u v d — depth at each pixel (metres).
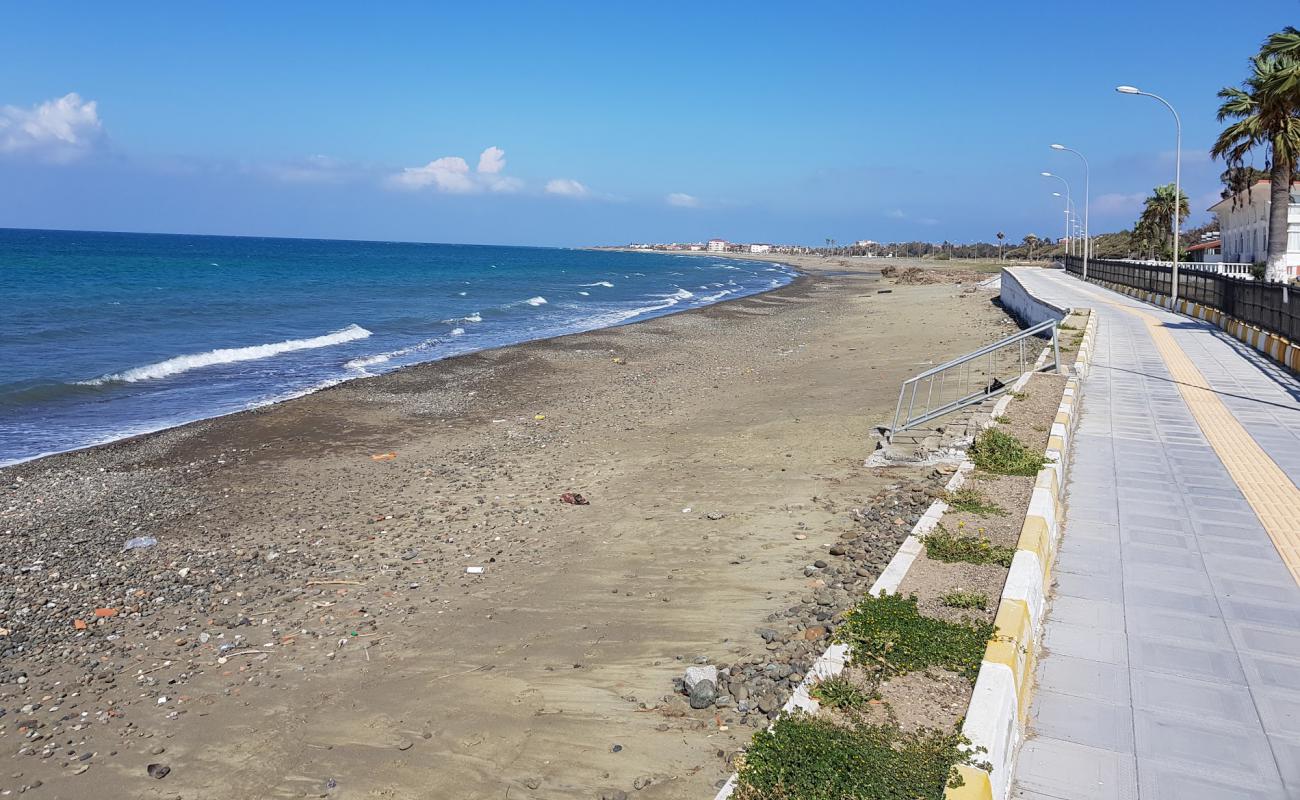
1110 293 46.75
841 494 12.05
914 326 40.50
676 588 9.12
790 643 7.36
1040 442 11.70
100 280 63.88
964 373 22.19
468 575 10.09
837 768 4.35
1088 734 5.27
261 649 8.30
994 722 4.64
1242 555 8.05
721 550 10.19
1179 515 9.23
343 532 12.07
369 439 18.47
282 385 25.50
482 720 6.70
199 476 15.52
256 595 9.77
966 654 5.50
